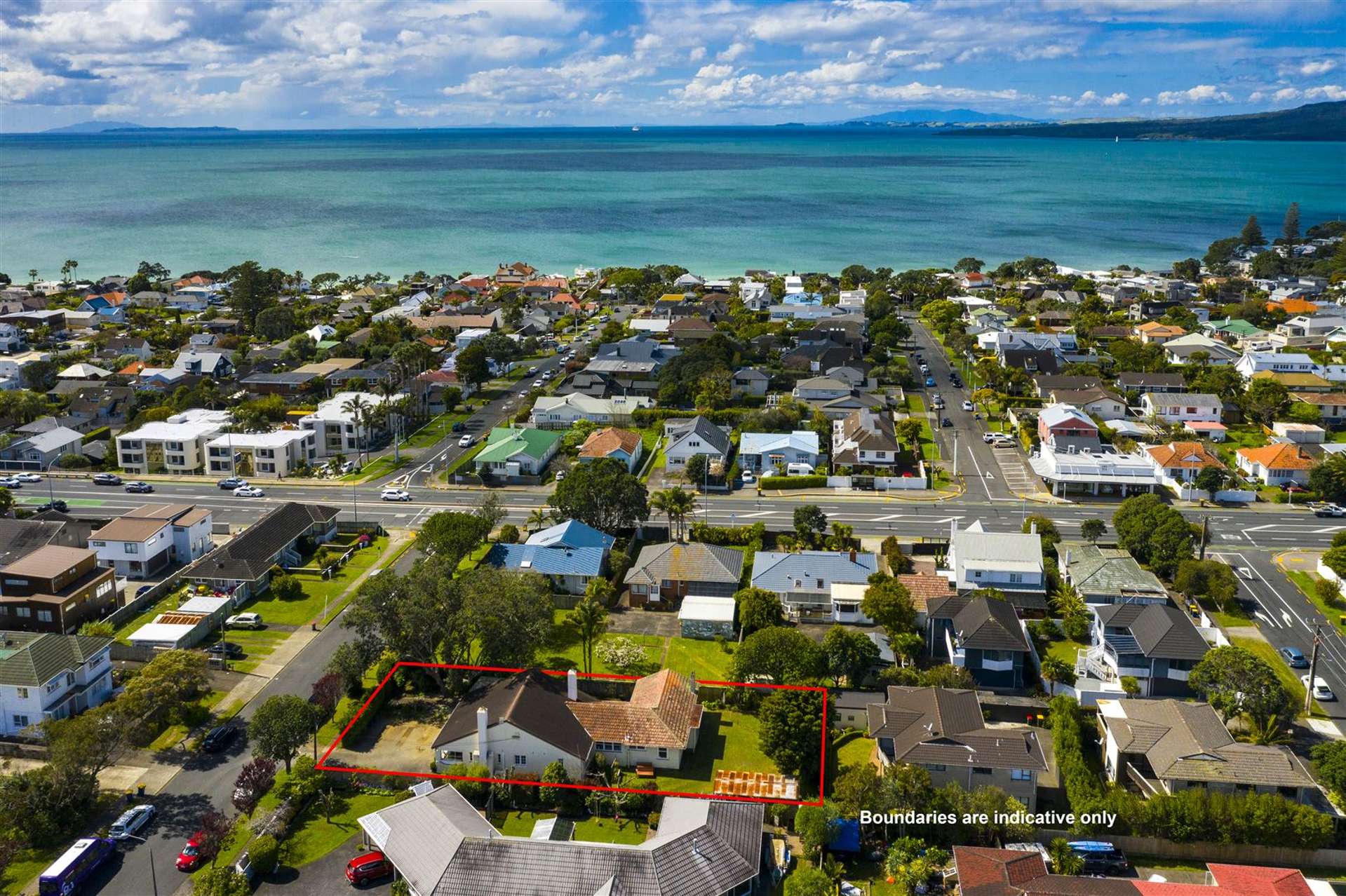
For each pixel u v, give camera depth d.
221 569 111.00
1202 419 172.38
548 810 74.62
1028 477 151.25
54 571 101.19
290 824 72.50
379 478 152.75
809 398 187.88
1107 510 137.62
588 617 94.62
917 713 79.69
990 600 98.19
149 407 181.25
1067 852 67.38
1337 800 71.88
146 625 100.75
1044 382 190.62
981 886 61.41
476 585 90.88
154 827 72.38
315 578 115.56
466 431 177.12
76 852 66.94
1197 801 69.25
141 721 81.00
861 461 152.38
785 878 67.00
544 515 134.38
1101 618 97.56
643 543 125.00
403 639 87.69
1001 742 74.94
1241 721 86.25
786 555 112.12
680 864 62.81
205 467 156.62
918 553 122.56
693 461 148.25
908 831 70.31
